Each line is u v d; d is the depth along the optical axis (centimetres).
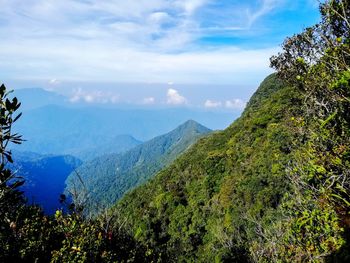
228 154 5131
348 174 546
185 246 3888
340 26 546
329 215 584
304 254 619
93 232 708
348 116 548
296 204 667
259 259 859
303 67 639
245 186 3488
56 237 704
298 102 732
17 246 616
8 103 304
